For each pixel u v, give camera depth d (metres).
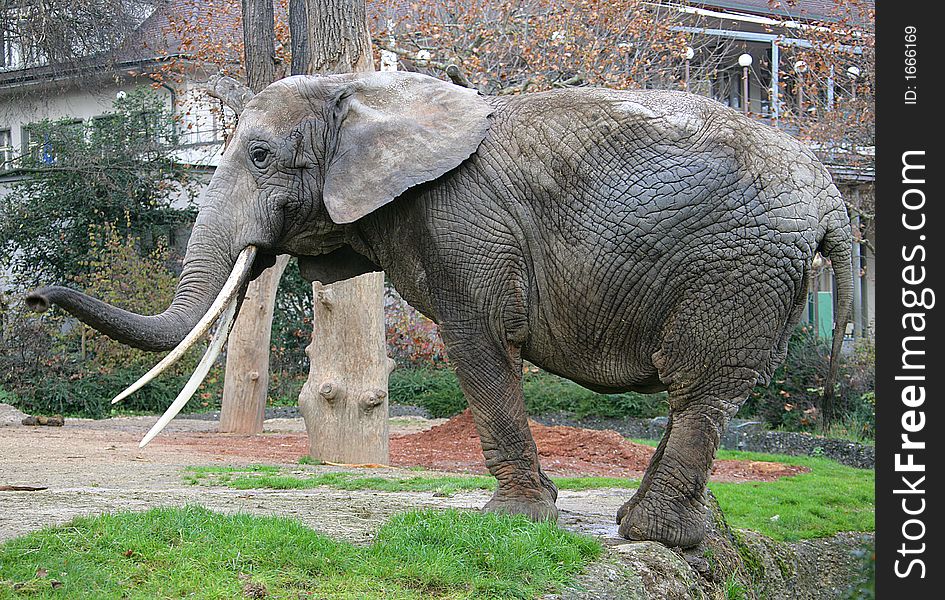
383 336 15.27
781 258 6.66
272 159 7.33
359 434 14.99
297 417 24.55
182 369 26.08
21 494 9.38
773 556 10.25
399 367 28.06
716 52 31.05
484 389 7.20
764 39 29.41
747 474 16.31
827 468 17.56
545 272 7.02
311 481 11.68
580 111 7.07
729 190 6.68
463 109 7.19
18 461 13.38
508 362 7.21
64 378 24.66
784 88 30.05
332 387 14.89
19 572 5.48
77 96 34.50
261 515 7.71
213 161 32.16
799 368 23.98
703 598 7.18
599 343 7.06
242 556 5.93
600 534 7.61
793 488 14.39
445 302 7.18
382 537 6.56
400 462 16.00
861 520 12.39
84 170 29.28
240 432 20.06
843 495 13.91
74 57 30.12
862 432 22.16
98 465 13.24
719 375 6.77
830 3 33.31
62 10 29.27
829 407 7.28
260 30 16.59
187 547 6.00
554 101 7.18
